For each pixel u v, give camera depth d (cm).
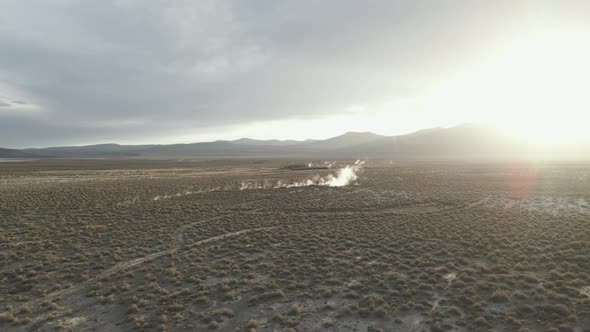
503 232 2497
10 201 3888
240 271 1812
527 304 1353
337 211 3603
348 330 1216
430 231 2598
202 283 1670
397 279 1645
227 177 7850
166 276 1767
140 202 4075
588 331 1145
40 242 2341
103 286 1634
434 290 1525
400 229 2695
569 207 3516
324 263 1911
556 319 1225
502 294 1409
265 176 8150
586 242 2105
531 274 1653
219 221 3067
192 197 4566
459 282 1566
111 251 2169
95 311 1384
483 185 5622
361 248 2202
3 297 1499
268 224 2958
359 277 1711
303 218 3209
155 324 1264
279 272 1794
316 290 1551
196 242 2402
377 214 3372
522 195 4428
